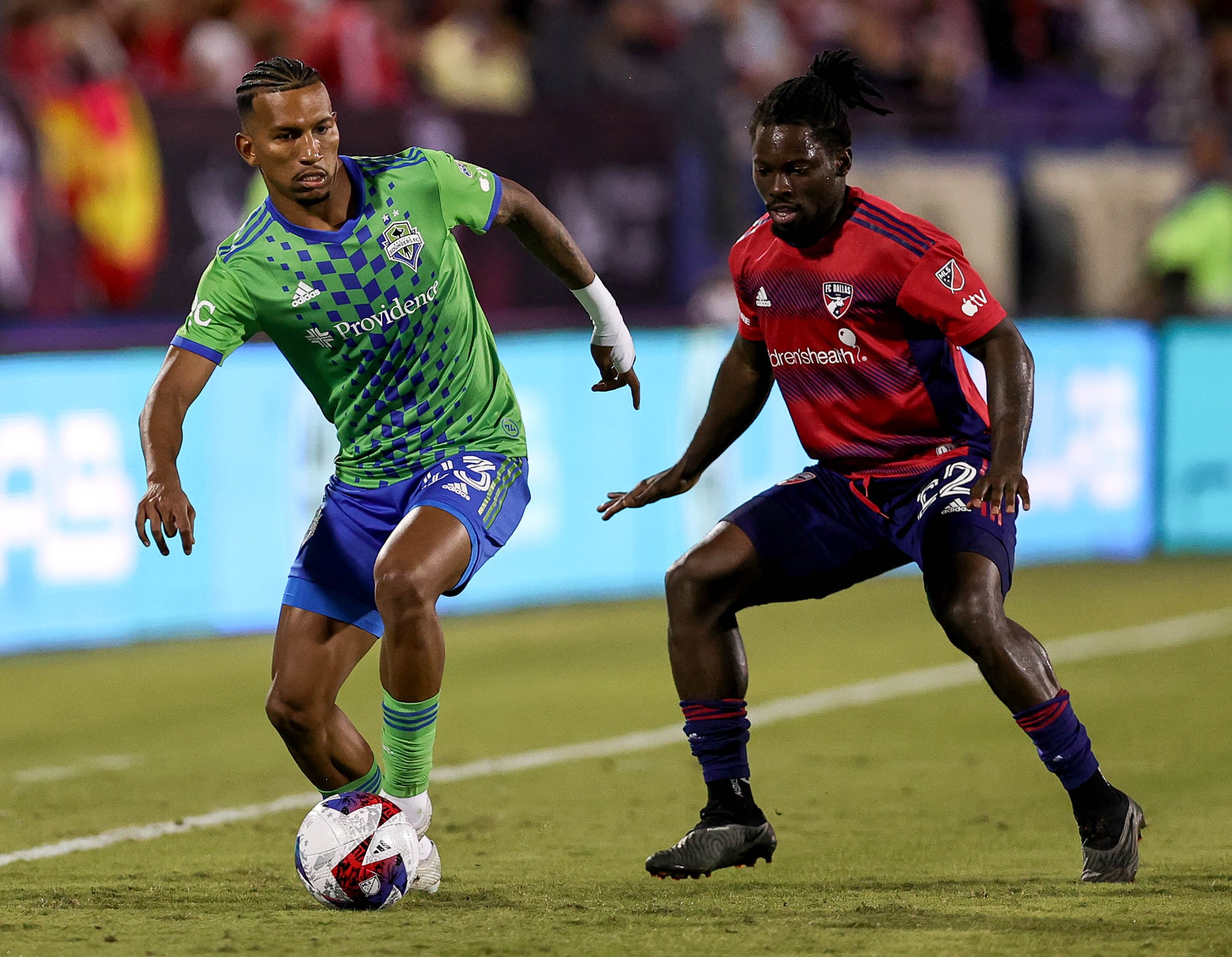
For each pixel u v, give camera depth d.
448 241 16.58
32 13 38.59
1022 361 15.98
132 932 14.91
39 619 33.12
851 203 16.34
